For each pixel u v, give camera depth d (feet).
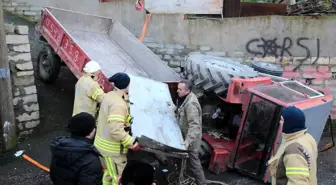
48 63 23.40
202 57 21.20
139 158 17.08
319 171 19.17
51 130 20.57
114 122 12.53
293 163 9.25
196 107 15.33
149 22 25.45
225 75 17.72
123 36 24.02
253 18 24.43
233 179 17.70
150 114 15.26
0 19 17.61
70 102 23.06
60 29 20.15
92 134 10.25
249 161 17.93
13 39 19.19
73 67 19.47
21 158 18.11
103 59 21.01
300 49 24.58
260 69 21.67
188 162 16.02
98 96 15.80
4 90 18.04
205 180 16.22
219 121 19.83
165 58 25.64
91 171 9.54
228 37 24.86
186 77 19.79
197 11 25.84
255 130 17.47
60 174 9.64
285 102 16.22
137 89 16.07
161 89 17.43
